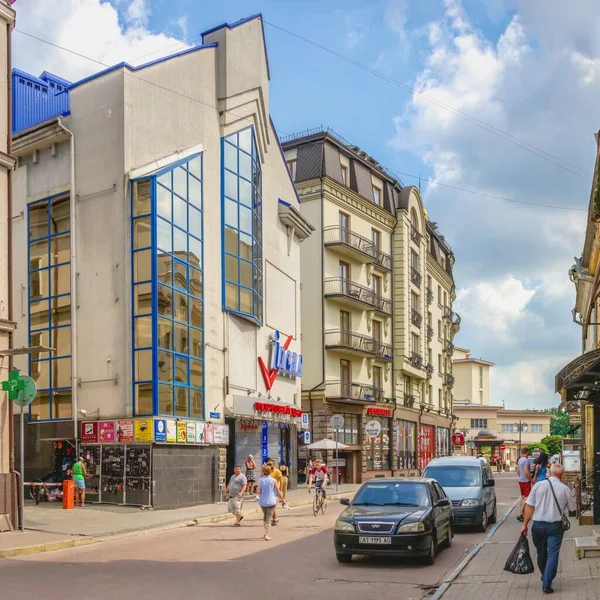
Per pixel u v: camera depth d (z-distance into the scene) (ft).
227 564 43.55
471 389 328.90
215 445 89.61
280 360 113.39
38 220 87.92
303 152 144.05
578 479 61.26
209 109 94.68
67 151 85.51
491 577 38.19
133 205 80.02
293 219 121.29
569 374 46.34
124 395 78.28
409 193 171.53
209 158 93.40
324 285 138.82
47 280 86.28
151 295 78.02
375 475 151.43
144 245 79.00
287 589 35.83
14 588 35.17
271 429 110.11
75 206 83.66
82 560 45.03
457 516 59.57
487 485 63.98
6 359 56.59
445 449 212.23
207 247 91.30
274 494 56.59
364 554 43.21
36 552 48.34
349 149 150.92
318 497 77.56
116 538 56.70
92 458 79.10
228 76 97.50
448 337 226.99
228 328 96.02
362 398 143.43
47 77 100.37
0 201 57.67
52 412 83.56
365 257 148.66
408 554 42.32
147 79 84.12
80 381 81.35
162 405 78.23
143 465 76.13
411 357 169.17
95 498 78.23
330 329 139.64
